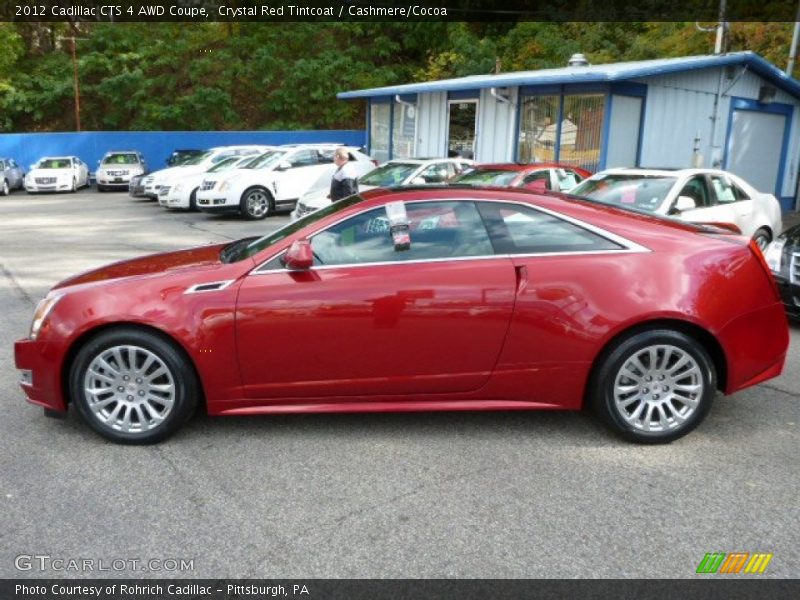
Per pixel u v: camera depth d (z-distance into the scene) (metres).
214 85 34.78
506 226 4.20
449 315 4.06
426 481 3.74
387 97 21.56
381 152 22.28
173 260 4.60
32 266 10.27
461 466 3.92
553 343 4.09
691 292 4.06
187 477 3.79
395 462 3.97
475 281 4.06
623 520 3.35
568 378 4.12
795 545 3.14
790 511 3.43
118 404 4.16
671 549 3.12
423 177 12.60
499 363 4.12
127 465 3.93
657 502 3.52
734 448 4.16
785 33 21.22
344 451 4.11
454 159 13.20
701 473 3.83
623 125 14.24
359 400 4.20
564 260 4.11
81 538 3.21
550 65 27.47
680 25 26.34
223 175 16.58
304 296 4.04
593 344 4.06
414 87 19.06
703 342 4.22
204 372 4.08
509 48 30.08
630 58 27.64
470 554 3.08
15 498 3.56
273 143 32.50
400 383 4.14
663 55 26.08
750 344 4.19
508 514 3.41
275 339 4.06
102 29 33.75
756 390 5.18
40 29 35.66
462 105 18.39
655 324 4.11
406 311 4.05
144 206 20.53
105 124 34.59
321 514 3.41
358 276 4.07
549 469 3.88
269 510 3.45
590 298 4.05
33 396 4.24
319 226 4.21
